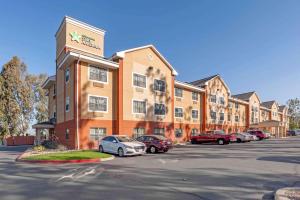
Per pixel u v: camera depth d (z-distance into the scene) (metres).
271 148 26.62
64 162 16.59
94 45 33.00
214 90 47.88
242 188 9.12
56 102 33.97
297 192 8.20
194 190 8.80
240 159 17.30
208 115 45.66
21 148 33.44
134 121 31.00
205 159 17.42
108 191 8.68
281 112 85.00
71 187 9.27
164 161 16.55
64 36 30.86
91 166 14.62
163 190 8.80
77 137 26.03
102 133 28.22
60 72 32.44
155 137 23.20
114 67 29.53
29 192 8.58
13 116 50.78
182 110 40.84
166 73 36.38
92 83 27.81
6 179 10.84
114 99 29.80
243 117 59.06
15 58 52.53
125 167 14.08
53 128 35.50
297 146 29.12
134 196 8.05
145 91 32.88
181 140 40.06
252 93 63.22
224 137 33.72
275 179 10.67
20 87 52.59
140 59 32.53
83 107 26.81
